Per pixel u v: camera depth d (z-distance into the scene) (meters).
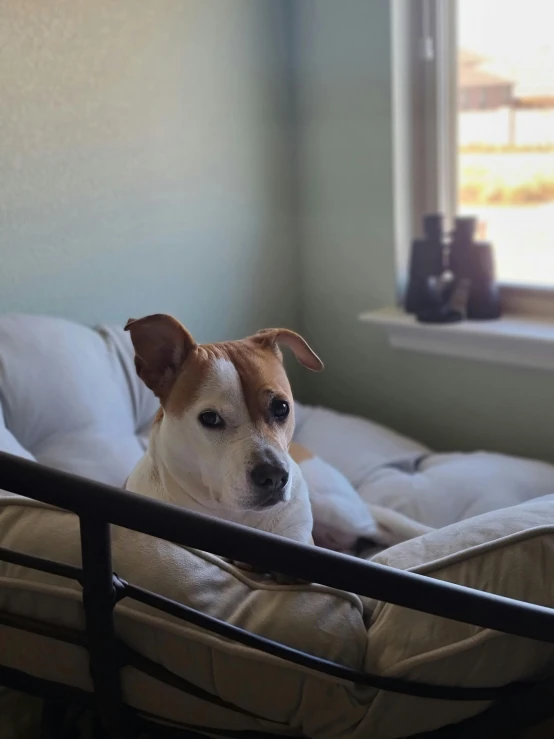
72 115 1.76
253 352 1.19
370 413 2.32
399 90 2.06
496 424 2.04
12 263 1.71
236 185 2.14
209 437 1.12
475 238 2.07
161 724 1.02
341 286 2.29
